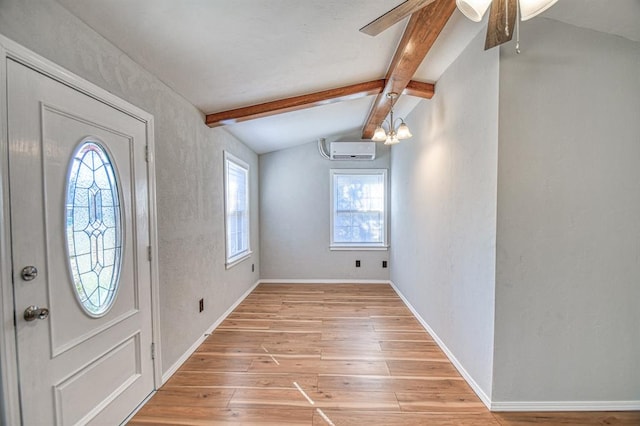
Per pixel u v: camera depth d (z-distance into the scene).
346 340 2.73
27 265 1.17
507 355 1.75
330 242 4.92
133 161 1.77
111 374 1.58
